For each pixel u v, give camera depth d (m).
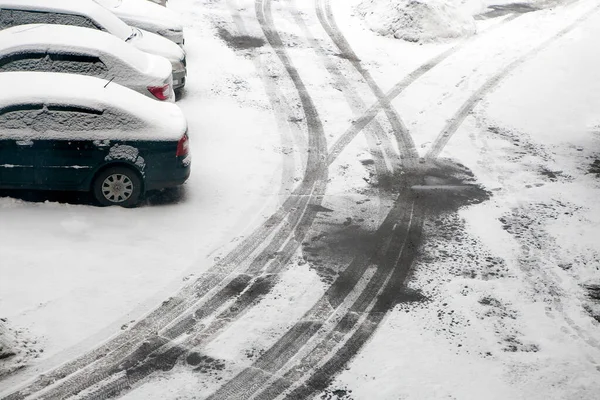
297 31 19.34
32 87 9.27
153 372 6.48
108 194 9.52
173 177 9.71
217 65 16.06
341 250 9.09
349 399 6.30
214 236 9.14
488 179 11.76
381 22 19.98
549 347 7.30
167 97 11.67
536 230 9.99
